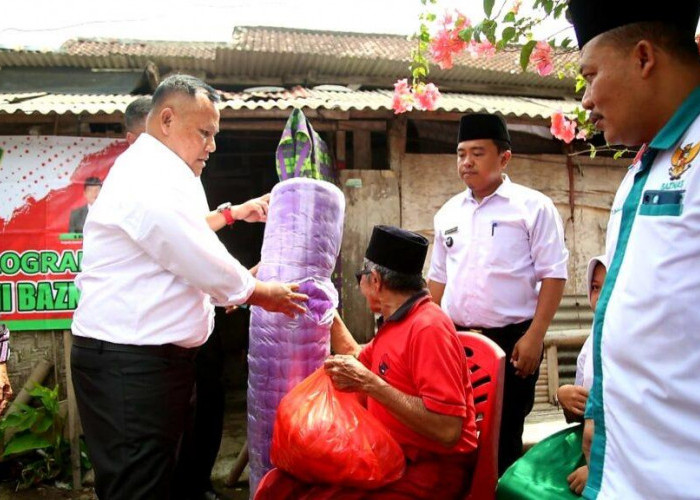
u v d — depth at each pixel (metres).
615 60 1.26
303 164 2.68
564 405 2.03
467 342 2.21
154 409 2.04
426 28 2.63
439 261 2.99
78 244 4.16
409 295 2.04
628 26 1.25
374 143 5.36
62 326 4.13
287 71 6.36
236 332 7.21
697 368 1.10
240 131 6.01
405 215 4.81
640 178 1.29
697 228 1.10
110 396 2.03
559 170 5.08
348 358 1.90
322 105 4.33
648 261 1.18
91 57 5.63
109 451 2.03
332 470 1.79
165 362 2.08
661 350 1.14
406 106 3.30
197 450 3.17
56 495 3.66
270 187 7.09
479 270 2.68
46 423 3.78
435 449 1.93
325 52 6.15
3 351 2.63
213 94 2.26
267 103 4.34
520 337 2.65
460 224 2.79
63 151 4.18
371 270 2.07
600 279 2.03
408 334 1.95
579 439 1.98
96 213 2.10
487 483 1.99
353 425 1.84
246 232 7.50
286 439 1.85
